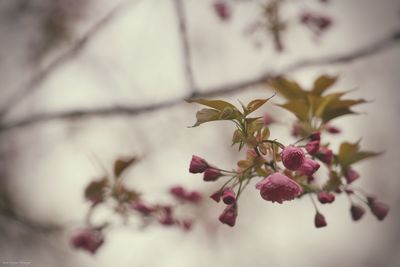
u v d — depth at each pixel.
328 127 0.70
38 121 0.97
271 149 0.59
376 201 0.65
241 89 0.83
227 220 0.59
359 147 0.64
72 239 0.82
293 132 0.68
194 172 0.61
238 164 0.60
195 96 0.83
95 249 0.82
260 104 0.56
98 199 0.78
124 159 0.77
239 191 0.60
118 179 0.78
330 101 0.67
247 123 0.57
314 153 0.61
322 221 0.62
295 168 0.57
